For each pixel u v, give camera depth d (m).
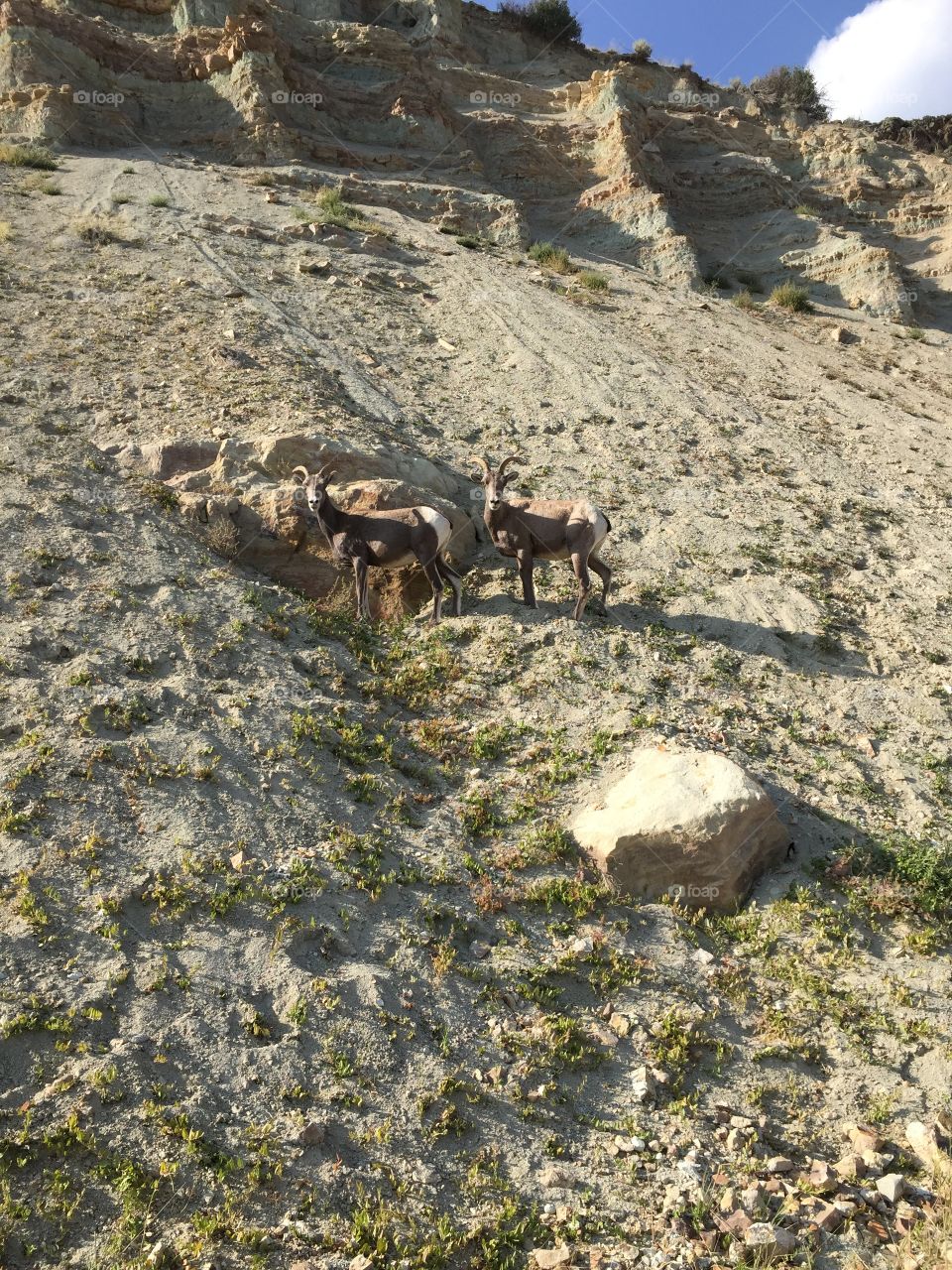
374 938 7.33
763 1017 7.37
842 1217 5.79
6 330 16.20
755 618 12.66
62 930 6.70
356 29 36.97
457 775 9.51
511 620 11.87
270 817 8.20
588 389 19.45
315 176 30.95
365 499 12.41
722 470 17.03
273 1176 5.54
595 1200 5.82
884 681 11.82
